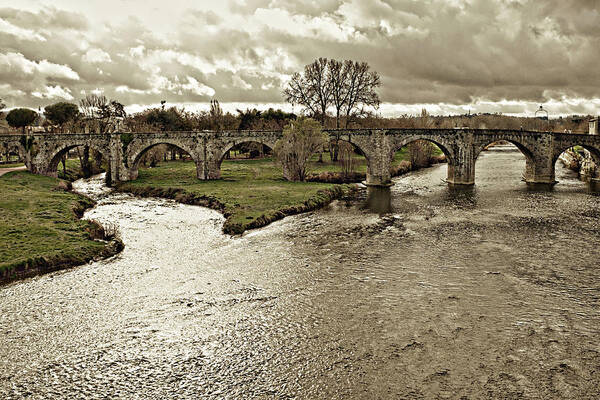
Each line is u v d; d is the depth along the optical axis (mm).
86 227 33281
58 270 25359
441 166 89812
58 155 64625
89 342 17391
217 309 20234
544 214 41125
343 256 28062
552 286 22719
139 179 63156
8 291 22250
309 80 74938
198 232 34562
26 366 15812
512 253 28531
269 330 18250
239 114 104188
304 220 39031
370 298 21344
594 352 16359
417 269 25531
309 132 58875
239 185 55250
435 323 18688
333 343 17172
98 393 14359
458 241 31609
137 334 17984
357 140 60719
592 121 69625
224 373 15383
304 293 22016
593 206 45062
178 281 23766
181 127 98562
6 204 38719
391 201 49125
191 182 58719
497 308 20125
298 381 14867
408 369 15391
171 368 15695
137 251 29359
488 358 16031
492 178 69188
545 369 15336
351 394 14141
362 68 73625
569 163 89812
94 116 90375
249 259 27516
